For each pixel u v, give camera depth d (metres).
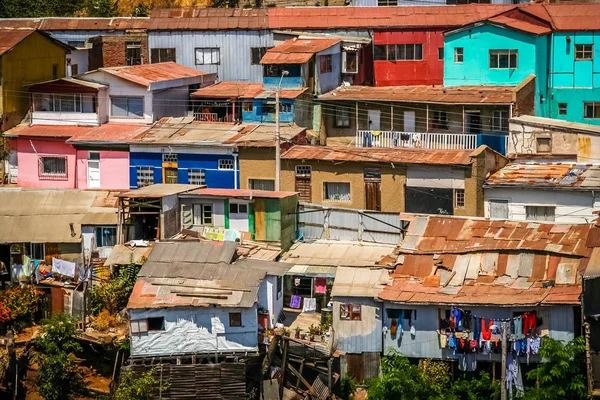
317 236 114.56
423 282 100.31
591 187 113.06
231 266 103.94
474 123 131.38
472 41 138.50
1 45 137.00
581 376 95.00
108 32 156.62
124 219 112.19
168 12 154.00
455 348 97.94
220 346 100.69
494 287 98.31
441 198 119.50
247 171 125.62
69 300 109.38
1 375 103.81
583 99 138.50
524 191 116.12
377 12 149.62
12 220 115.38
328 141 136.12
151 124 133.88
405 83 147.88
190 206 113.69
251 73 150.75
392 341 99.81
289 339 99.81
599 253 98.50
